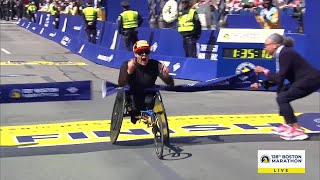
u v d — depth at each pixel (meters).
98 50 17.52
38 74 14.04
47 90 6.02
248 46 11.91
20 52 20.25
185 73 13.66
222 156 6.26
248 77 7.16
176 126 7.95
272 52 6.83
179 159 6.14
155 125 6.18
